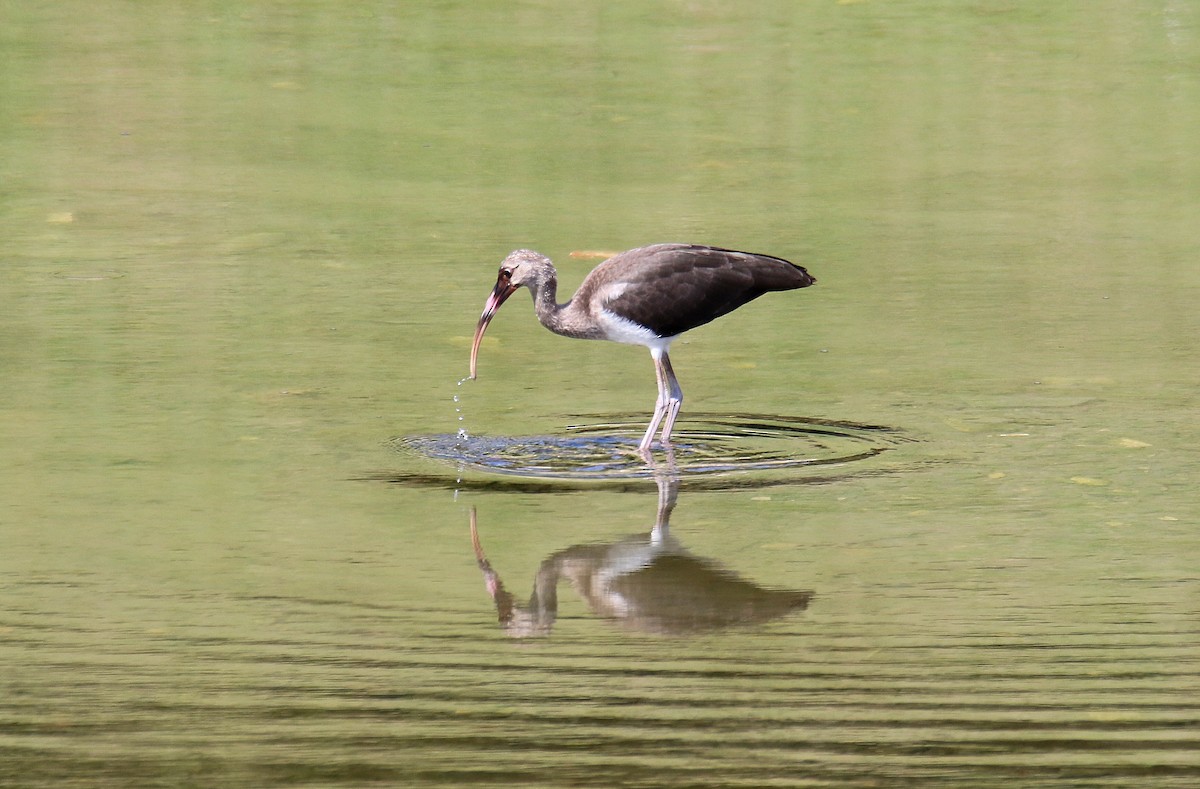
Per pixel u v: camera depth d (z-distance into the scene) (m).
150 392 14.73
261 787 8.28
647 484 12.78
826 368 15.67
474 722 8.98
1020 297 17.95
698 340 16.59
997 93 25.95
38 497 12.29
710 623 10.26
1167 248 19.84
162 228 20.08
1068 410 14.45
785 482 12.83
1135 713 9.07
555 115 24.83
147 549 11.35
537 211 21.02
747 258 14.67
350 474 12.87
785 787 8.29
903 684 9.44
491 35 28.12
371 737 8.80
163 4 29.36
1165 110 25.33
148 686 9.37
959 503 12.32
